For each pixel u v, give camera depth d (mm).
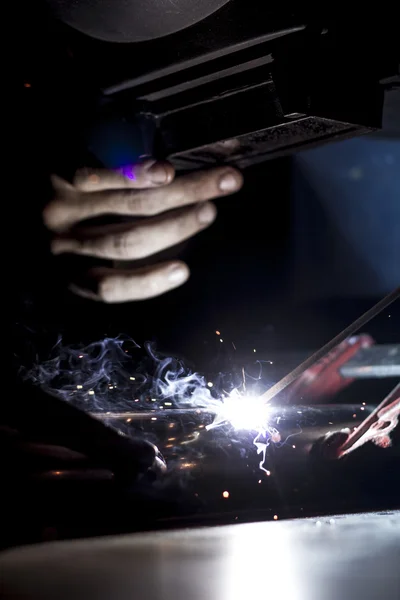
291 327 3057
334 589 773
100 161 1427
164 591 780
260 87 1172
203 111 1268
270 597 752
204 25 1145
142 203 1467
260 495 1106
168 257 1698
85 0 1124
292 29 1083
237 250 3301
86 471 1067
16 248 1667
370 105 1144
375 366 1854
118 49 1281
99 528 1048
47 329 1797
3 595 781
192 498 1083
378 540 973
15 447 1083
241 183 1416
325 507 1125
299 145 1280
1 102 1518
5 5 1366
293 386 1561
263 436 1124
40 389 1042
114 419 1155
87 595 773
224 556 913
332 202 3801
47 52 1388
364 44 1115
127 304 2240
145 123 1359
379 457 1161
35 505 1044
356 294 3836
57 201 1580
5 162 1584
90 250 1601
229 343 2197
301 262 3639
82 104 1430
